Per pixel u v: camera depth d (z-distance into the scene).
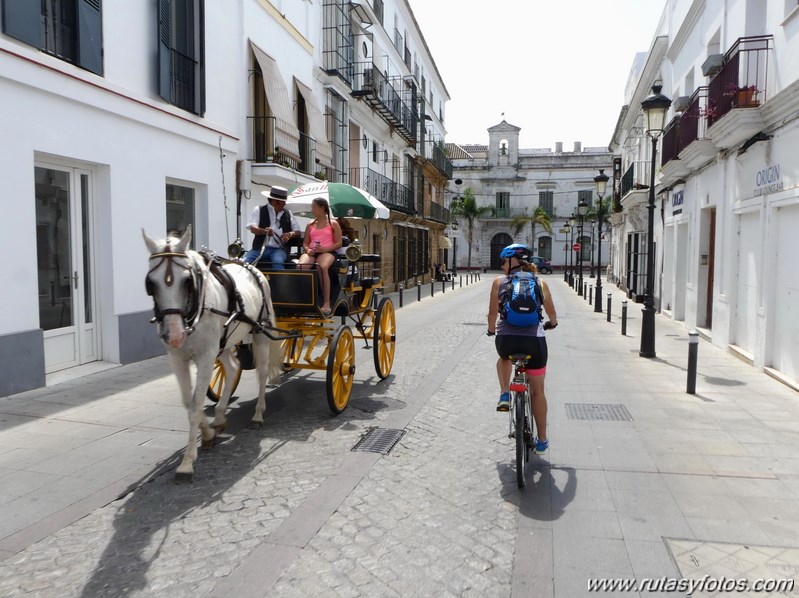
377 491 4.42
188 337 4.50
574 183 53.59
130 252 8.62
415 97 29.91
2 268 6.52
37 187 7.32
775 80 8.30
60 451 5.09
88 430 5.64
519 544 3.65
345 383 6.51
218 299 4.68
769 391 7.49
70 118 7.43
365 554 3.51
